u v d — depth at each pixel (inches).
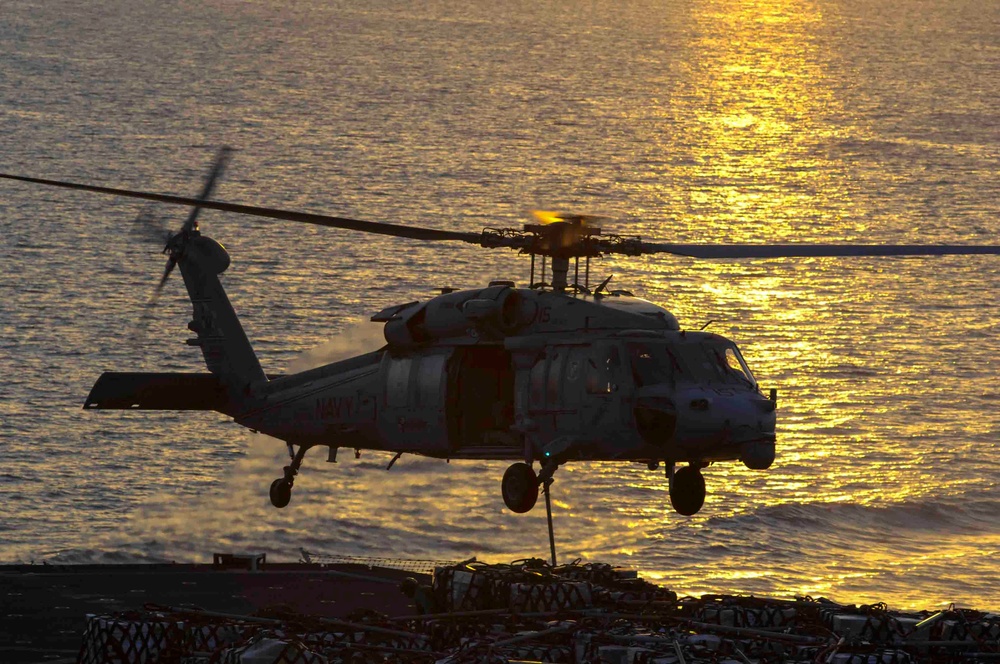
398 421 3395.7
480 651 2330.2
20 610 3216.0
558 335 3097.9
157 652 2418.8
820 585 7864.2
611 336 3024.1
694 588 7795.3
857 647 2443.4
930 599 7603.4
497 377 3282.5
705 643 2491.4
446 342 3309.5
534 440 3117.6
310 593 3503.9
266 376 3887.8
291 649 2262.6
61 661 2760.8
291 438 3782.0
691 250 2987.2
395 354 3442.4
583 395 3014.3
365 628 2527.1
